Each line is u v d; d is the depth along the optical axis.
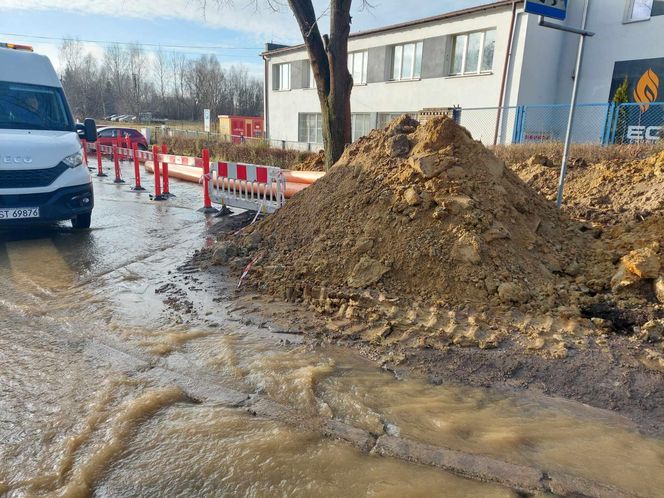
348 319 4.30
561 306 4.20
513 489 2.36
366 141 6.54
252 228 6.89
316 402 3.09
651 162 8.22
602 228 5.79
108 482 2.41
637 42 15.48
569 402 3.08
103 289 5.23
